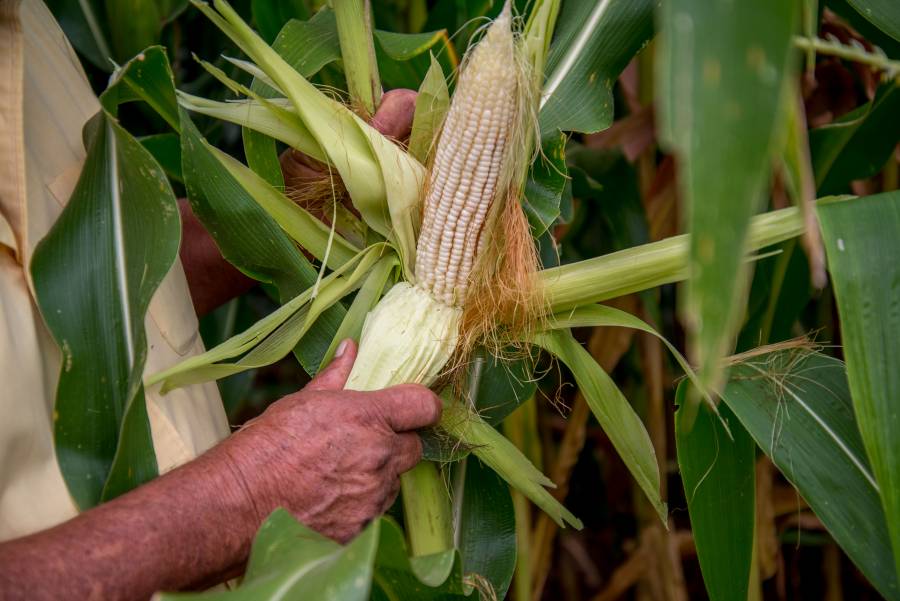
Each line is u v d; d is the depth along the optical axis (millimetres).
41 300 649
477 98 653
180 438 711
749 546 770
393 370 723
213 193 736
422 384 733
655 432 1146
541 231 755
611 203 1041
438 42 835
